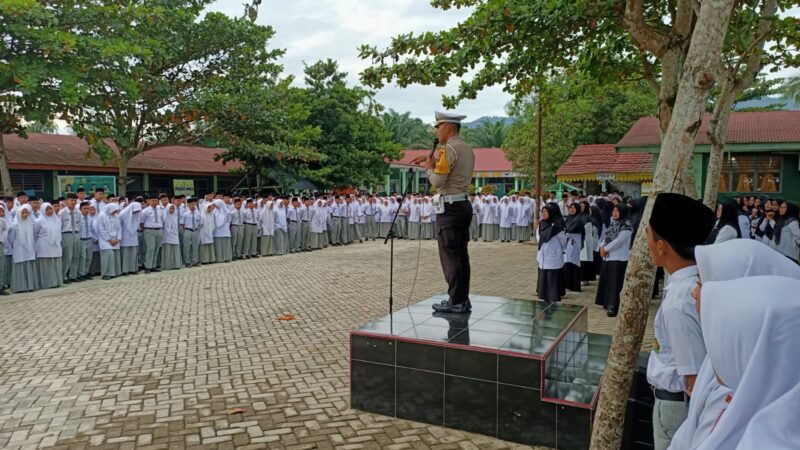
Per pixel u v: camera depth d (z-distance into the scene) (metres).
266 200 17.19
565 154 25.77
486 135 47.81
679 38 5.26
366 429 4.60
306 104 23.50
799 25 6.02
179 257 14.05
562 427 4.16
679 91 2.89
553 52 7.41
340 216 20.31
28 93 11.30
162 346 6.94
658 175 2.89
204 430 4.57
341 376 5.86
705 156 15.20
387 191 37.53
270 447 4.28
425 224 21.92
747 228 10.45
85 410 4.98
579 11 5.69
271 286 11.31
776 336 1.41
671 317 2.46
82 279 12.23
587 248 11.41
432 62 6.82
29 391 5.43
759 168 15.60
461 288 5.76
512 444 4.32
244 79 17.97
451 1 7.76
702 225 2.45
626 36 7.52
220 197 15.57
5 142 16.83
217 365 6.20
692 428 2.01
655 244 2.59
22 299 9.96
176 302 9.66
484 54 6.68
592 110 25.58
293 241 17.91
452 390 4.57
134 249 13.09
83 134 13.54
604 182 22.67
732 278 1.74
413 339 4.72
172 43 15.66
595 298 10.11
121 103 15.00
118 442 4.37
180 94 16.44
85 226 12.23
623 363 2.85
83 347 6.91
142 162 19.56
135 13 14.04
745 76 6.18
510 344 4.56
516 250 18.11
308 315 8.66
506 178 41.25
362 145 25.38
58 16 12.80
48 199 16.69
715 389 1.91
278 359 6.42
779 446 1.30
